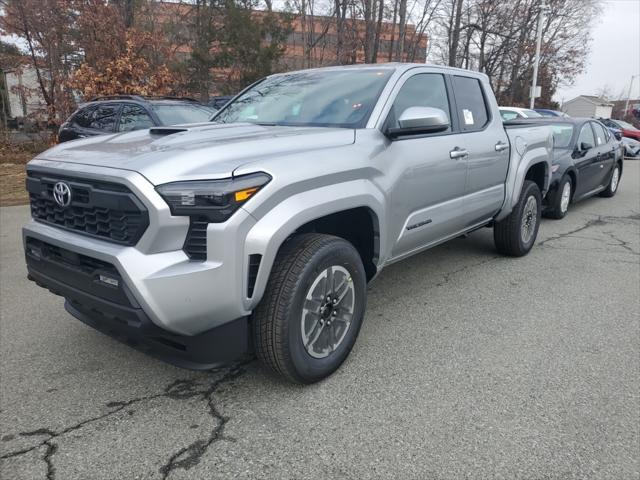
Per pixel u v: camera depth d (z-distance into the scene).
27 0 16.45
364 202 3.25
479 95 5.00
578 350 3.66
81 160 2.90
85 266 2.81
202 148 2.78
